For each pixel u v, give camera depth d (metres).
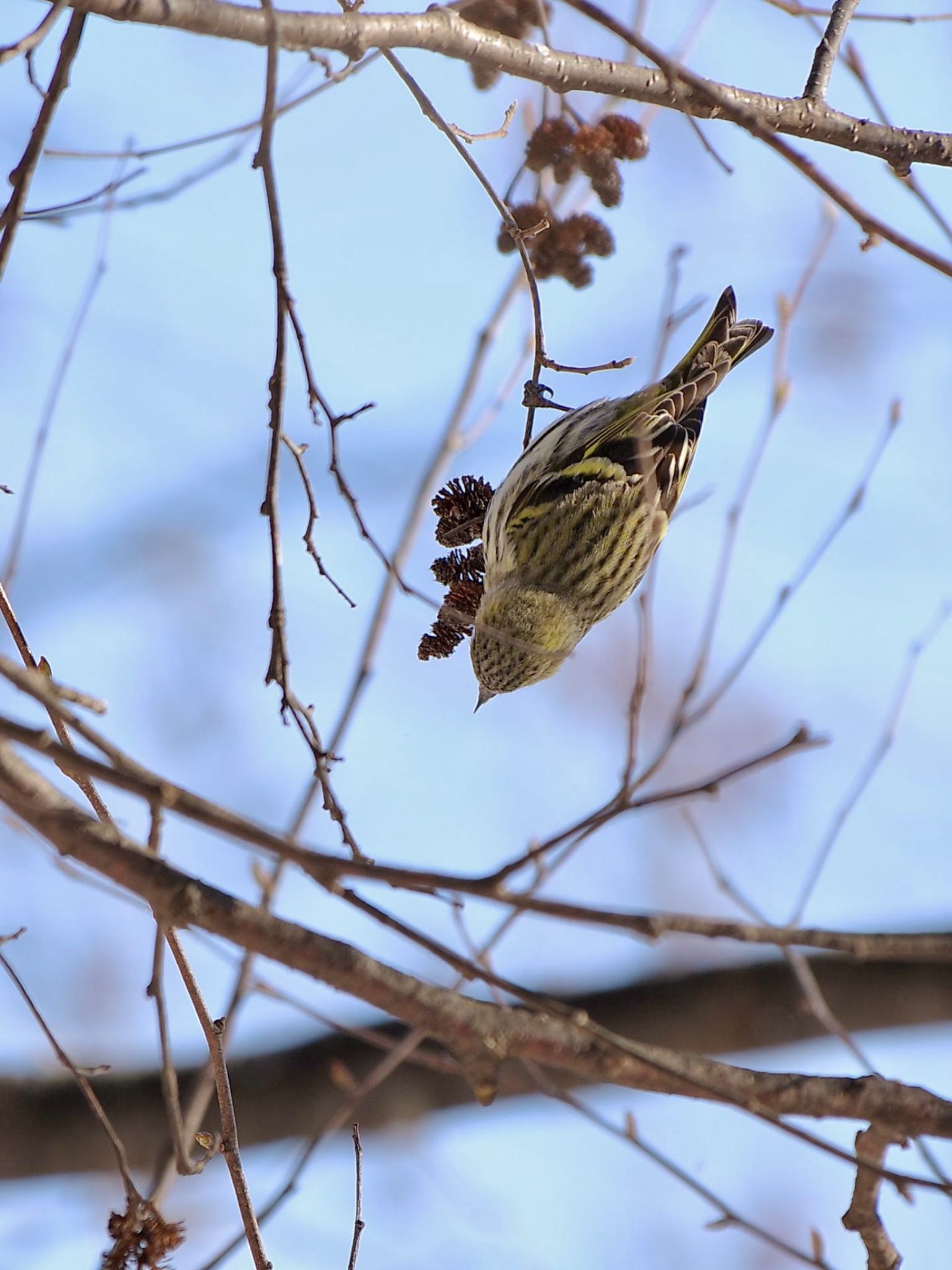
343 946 6.98
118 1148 8.26
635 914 5.93
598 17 7.61
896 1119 7.92
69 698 6.19
